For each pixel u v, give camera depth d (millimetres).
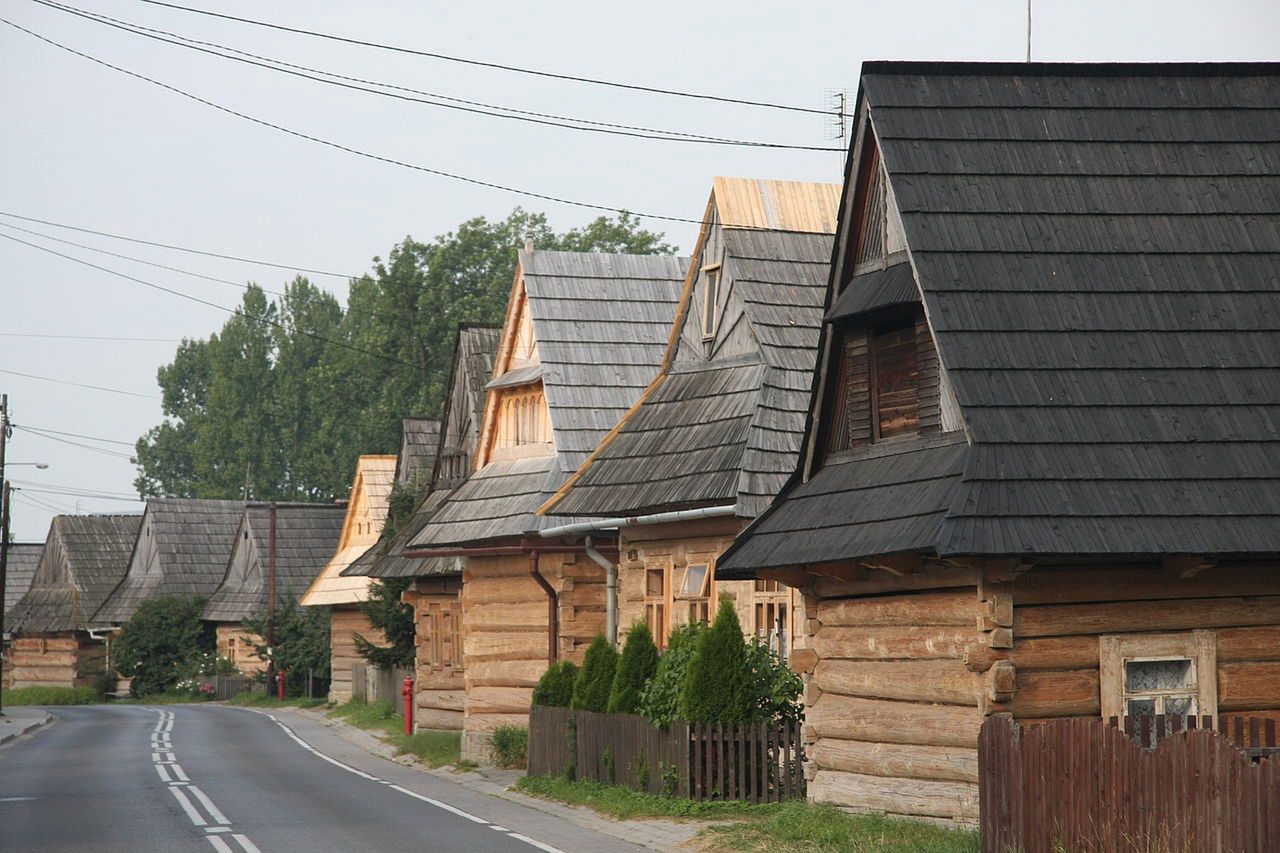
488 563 42656
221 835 25000
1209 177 22656
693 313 36094
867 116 23250
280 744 50938
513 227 106438
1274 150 23031
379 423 102188
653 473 33062
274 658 87250
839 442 24688
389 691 62156
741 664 26547
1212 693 20484
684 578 32719
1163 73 23562
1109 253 21734
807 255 35125
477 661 42531
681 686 27469
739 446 31234
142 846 23703
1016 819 18172
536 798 30516
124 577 111812
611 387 40969
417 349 103438
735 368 33812
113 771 39344
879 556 20938
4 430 76000
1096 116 23047
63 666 110250
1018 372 20453
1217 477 19906
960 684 20703
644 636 30344
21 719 68375
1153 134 22969
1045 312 21062
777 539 23891
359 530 76438
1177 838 15883
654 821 25297
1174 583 20578
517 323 43562
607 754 29625
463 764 39312
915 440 22578
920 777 21672
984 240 21562
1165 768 16141
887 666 22469
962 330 20688
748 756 26203
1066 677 20109
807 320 33719
